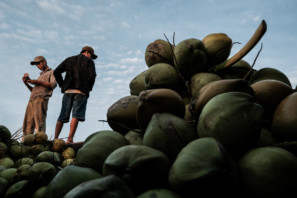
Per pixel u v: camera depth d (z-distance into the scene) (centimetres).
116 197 108
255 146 132
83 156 161
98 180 115
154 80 207
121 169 126
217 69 215
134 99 198
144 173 123
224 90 151
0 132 384
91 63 648
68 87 621
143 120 165
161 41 246
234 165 117
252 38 190
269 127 153
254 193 114
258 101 156
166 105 159
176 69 218
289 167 112
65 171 142
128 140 179
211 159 112
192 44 207
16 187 192
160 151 136
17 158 384
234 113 128
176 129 142
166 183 129
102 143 162
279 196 110
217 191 110
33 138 436
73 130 603
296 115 135
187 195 116
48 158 273
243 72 213
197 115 160
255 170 115
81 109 618
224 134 127
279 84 157
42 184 194
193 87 200
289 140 139
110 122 200
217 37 224
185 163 116
